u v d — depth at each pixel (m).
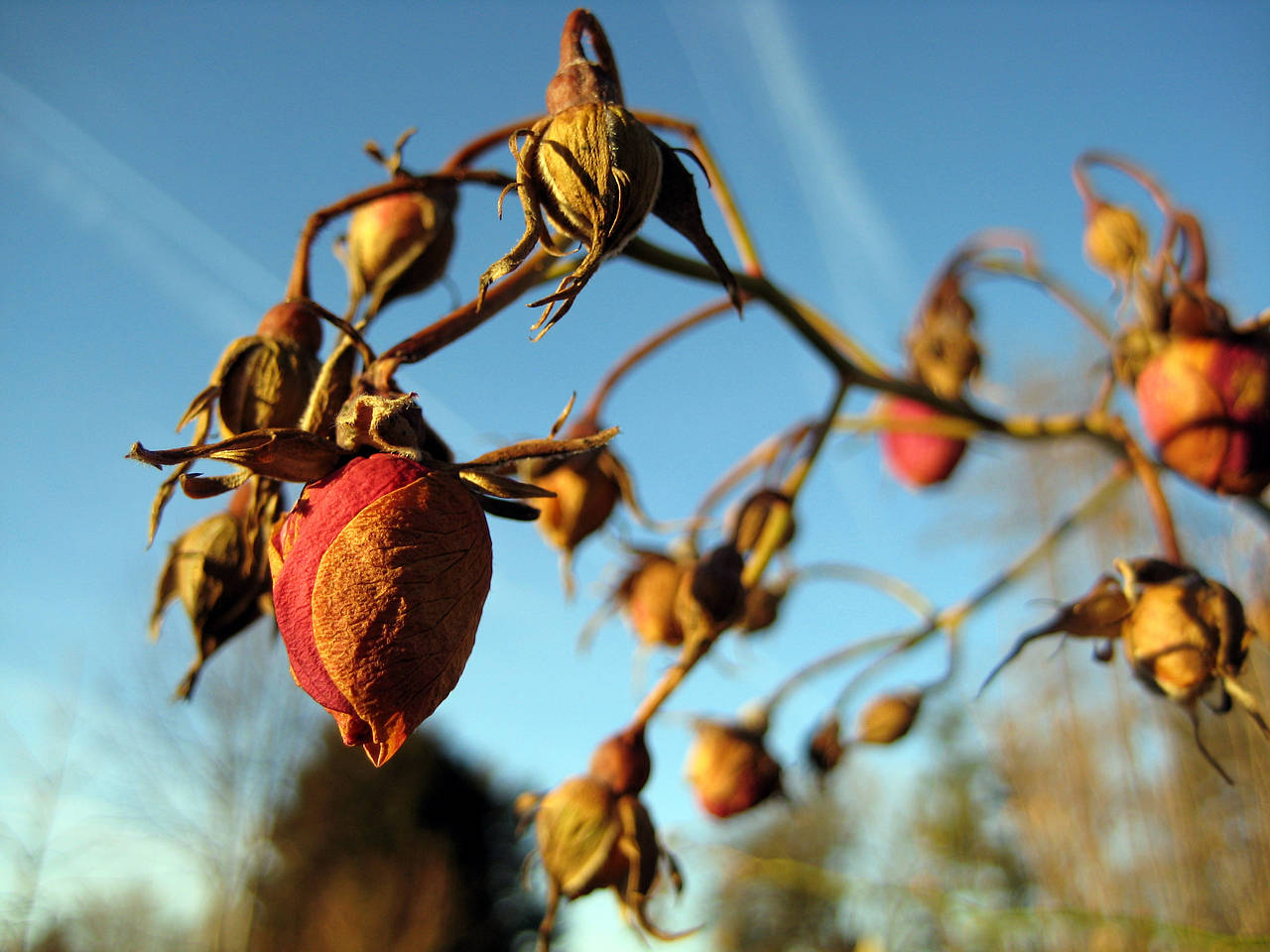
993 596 0.24
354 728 0.10
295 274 0.13
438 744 1.84
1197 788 0.55
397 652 0.10
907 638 0.24
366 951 1.58
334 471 0.11
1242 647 0.16
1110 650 0.17
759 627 0.24
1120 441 0.21
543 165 0.12
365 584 0.10
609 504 0.20
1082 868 0.71
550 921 0.17
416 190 0.14
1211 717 0.51
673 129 0.18
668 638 0.22
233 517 0.15
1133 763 0.67
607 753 0.17
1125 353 0.19
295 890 1.62
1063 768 0.77
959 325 0.24
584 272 0.12
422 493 0.11
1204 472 0.18
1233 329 0.18
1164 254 0.19
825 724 0.24
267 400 0.13
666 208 0.13
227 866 1.41
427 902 1.66
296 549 0.10
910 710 0.24
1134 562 0.17
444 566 0.10
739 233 0.19
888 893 0.25
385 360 0.12
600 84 0.12
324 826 1.68
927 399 0.21
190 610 0.14
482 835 1.82
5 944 1.11
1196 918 0.53
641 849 0.17
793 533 0.21
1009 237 0.24
